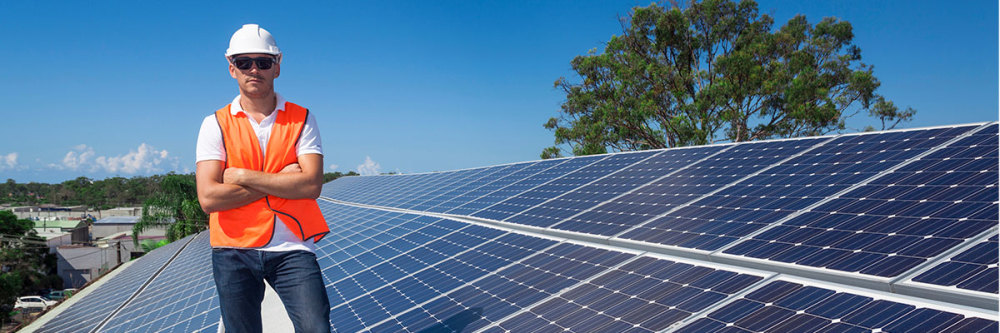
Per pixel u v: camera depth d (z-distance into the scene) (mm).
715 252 8156
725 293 6641
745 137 46594
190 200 63688
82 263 81500
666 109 48562
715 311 6266
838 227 7793
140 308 17094
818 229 7941
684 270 7750
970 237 6207
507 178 23203
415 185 31703
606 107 47906
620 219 11617
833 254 7000
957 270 5598
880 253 6594
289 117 5090
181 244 36406
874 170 9734
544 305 7938
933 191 7930
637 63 49250
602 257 9289
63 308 33094
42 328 21938
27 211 158375
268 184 4715
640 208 12016
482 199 19688
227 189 4688
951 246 6164
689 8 51656
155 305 16562
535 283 8938
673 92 47750
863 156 10812
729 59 45938
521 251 11031
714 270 7414
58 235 93375
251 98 4965
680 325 6215
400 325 8805
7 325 52906
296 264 4922
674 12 49000
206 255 23188
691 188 12469
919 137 10789
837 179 9914
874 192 8625
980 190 7293
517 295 8641
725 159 14234
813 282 6293
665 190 12875
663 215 10906
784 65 48094
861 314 5316
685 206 11156
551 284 8703
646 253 8844
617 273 8359
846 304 5586
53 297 70875
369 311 10000
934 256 6078
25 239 75625
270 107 5098
